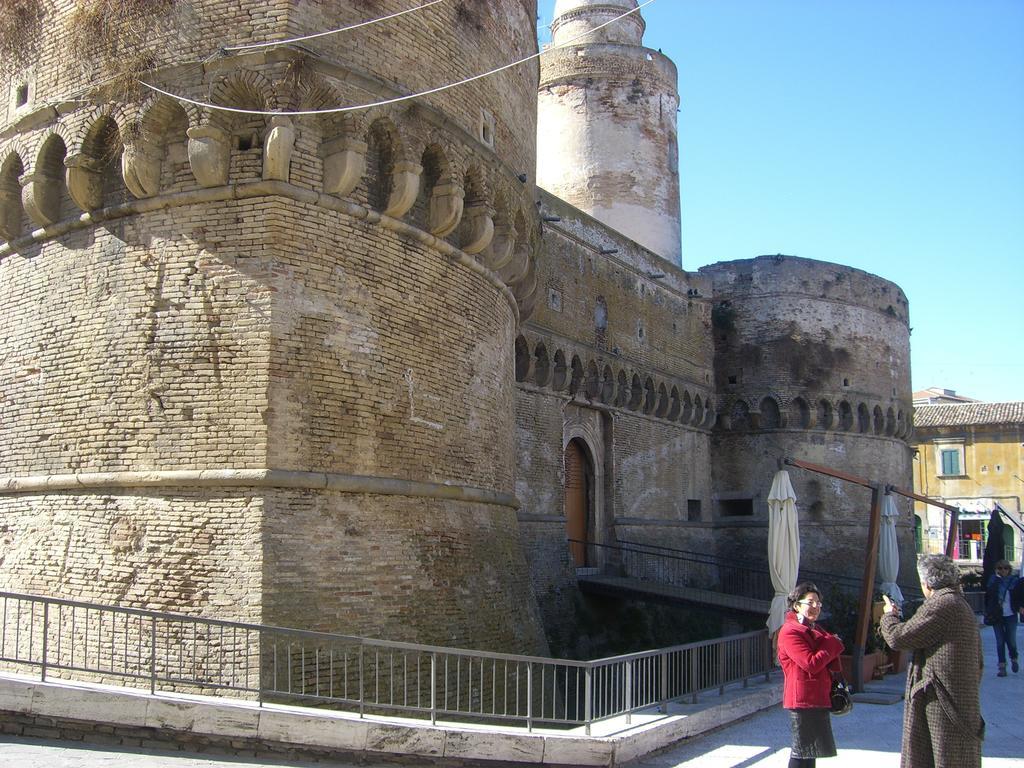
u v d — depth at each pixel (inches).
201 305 546.3
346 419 555.2
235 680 470.3
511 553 678.5
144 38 580.1
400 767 436.5
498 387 701.3
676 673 565.0
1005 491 2598.4
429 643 567.5
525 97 776.3
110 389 559.8
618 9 1668.3
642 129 1632.6
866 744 510.3
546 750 445.4
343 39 575.5
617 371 1280.8
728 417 1579.7
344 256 569.6
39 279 610.2
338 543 536.4
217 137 551.5
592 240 1254.3
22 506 579.8
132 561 525.0
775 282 1587.1
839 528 1563.7
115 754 407.5
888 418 1670.8
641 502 1344.7
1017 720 579.5
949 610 316.8
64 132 597.9
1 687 432.8
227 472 521.7
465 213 664.4
